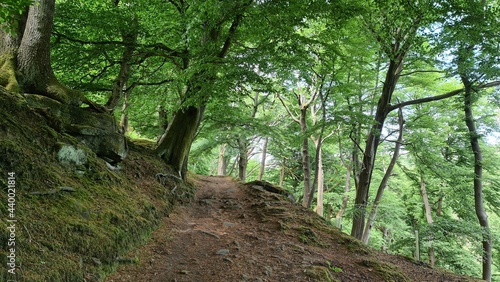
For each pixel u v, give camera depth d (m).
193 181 13.40
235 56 7.74
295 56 7.84
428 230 12.19
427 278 6.01
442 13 8.38
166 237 5.48
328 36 10.13
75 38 9.28
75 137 5.77
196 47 8.32
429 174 15.12
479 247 11.76
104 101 14.26
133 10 9.02
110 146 6.47
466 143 15.03
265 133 16.09
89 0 9.27
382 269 5.50
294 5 7.47
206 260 4.84
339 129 14.06
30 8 5.96
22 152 4.07
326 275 4.77
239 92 7.47
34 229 3.26
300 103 16.25
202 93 7.46
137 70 11.84
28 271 2.80
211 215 7.90
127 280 3.79
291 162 26.41
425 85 13.67
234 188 12.43
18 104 4.70
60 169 4.70
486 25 8.27
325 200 22.89
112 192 5.34
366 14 9.86
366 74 12.81
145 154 8.94
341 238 6.96
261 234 6.59
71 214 3.93
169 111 11.41
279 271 4.81
